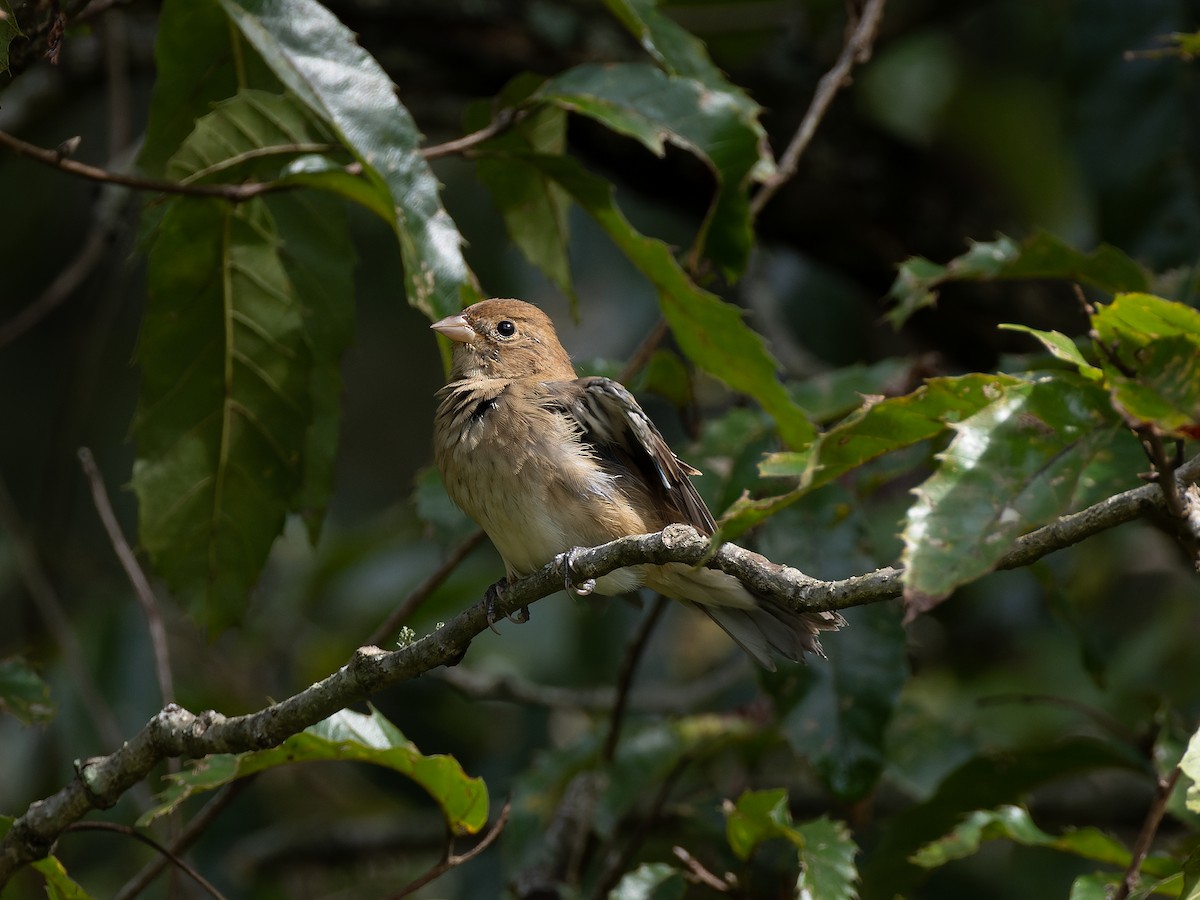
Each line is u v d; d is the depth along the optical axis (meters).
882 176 12.41
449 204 13.88
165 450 8.75
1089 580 12.77
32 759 11.54
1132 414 4.85
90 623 12.11
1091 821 11.84
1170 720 8.82
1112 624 13.21
